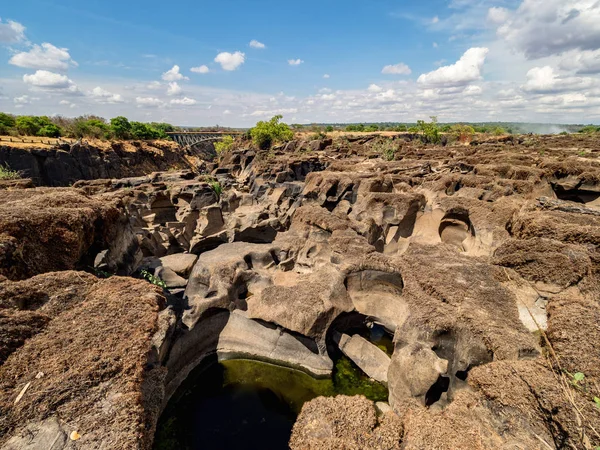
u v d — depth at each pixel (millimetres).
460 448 5453
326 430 6293
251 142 113875
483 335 8242
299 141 91938
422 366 8820
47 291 7824
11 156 61000
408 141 89125
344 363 12445
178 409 10844
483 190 21703
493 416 5965
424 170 32469
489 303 9281
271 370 12273
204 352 12633
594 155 33938
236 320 13109
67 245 11398
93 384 5852
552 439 5332
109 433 5215
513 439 5535
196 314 12336
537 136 81688
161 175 36656
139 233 23344
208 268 13922
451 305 9398
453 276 10531
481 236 16906
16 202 12844
